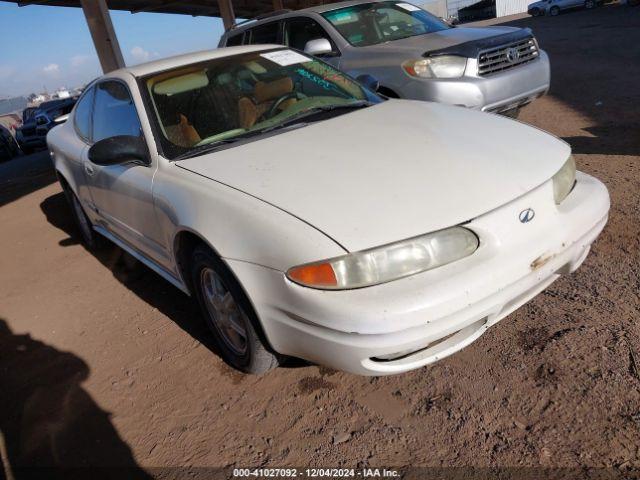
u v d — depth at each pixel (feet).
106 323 11.84
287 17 21.35
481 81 16.06
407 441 7.20
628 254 10.48
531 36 17.62
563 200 8.13
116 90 11.56
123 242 12.65
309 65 12.14
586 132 18.81
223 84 10.86
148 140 9.92
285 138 9.41
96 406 9.11
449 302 6.56
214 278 8.69
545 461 6.55
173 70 11.02
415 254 6.72
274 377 8.89
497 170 7.82
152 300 12.47
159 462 7.66
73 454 8.13
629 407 7.04
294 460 7.24
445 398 7.79
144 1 45.98
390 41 19.08
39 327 12.31
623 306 8.98
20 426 8.99
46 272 15.57
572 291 9.67
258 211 7.43
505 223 7.19
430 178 7.63
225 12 46.85
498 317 7.40
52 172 31.14
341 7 20.49
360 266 6.60
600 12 90.12
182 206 8.53
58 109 57.62
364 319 6.42
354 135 9.19
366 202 7.23
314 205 7.30
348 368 6.94
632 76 27.99
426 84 16.34
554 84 29.30
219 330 9.21
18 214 22.58
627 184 13.53
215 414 8.36
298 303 6.87
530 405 7.38
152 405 8.86
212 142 9.78
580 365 7.87
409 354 7.12
